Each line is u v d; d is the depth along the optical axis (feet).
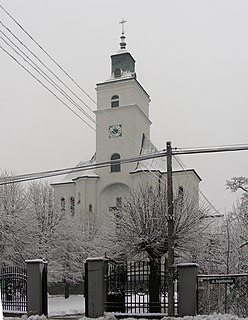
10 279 62.18
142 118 200.64
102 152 193.16
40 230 122.52
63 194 196.03
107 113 195.00
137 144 191.31
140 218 68.13
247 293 60.80
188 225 70.13
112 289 59.52
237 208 90.94
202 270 82.28
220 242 87.71
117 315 57.00
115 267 61.00
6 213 110.83
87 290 57.98
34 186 135.33
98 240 107.65
